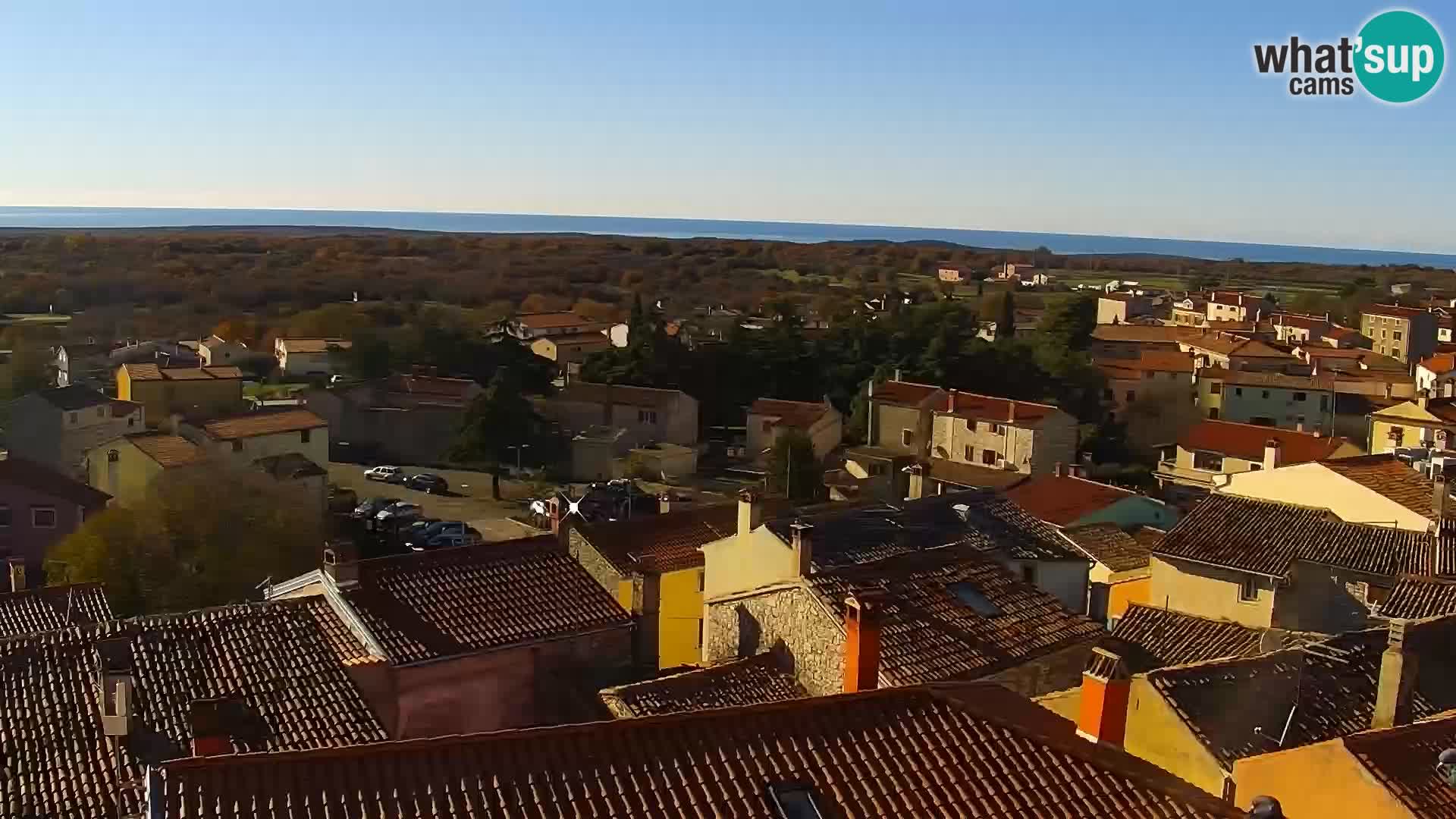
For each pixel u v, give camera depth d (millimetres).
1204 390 103625
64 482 64000
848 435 102000
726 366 112125
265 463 74750
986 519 43469
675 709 25250
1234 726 22672
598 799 14211
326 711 24078
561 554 31781
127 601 48156
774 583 28531
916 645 26406
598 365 113188
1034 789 15359
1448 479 45938
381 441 101000
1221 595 42375
